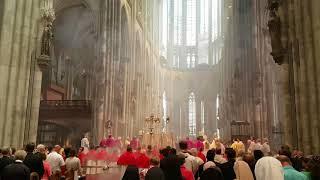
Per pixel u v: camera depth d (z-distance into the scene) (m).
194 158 11.62
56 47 39.56
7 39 18.55
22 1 19.28
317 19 13.96
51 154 12.48
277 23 17.70
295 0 15.48
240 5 37.84
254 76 32.66
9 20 18.72
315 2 14.10
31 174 8.21
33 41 19.83
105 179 16.59
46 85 36.78
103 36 34.25
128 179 9.44
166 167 9.02
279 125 27.69
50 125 38.22
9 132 17.98
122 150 25.02
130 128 40.12
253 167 9.63
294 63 15.87
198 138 21.55
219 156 11.16
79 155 19.36
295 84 15.63
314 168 6.69
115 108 34.41
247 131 31.77
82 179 14.84
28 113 19.61
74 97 41.25
